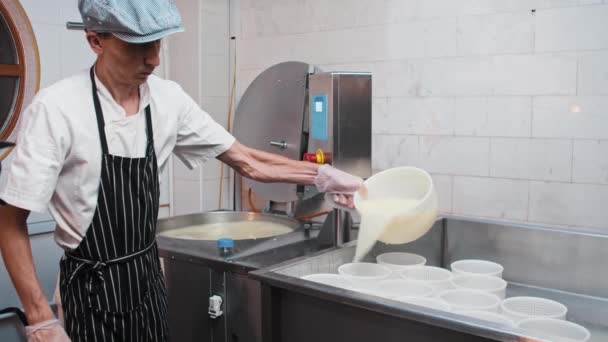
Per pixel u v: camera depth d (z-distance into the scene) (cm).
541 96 269
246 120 329
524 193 278
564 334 164
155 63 152
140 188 167
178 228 284
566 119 264
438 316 136
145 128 171
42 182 147
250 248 225
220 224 296
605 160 255
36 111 151
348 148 218
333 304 162
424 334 144
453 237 246
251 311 199
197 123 191
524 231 225
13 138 321
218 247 223
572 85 261
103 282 163
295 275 189
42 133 149
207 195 385
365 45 325
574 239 212
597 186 258
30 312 151
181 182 392
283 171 206
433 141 304
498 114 282
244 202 393
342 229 223
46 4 329
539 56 268
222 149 197
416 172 203
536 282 223
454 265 223
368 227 188
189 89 378
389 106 319
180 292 222
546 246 219
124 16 140
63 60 339
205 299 213
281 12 361
